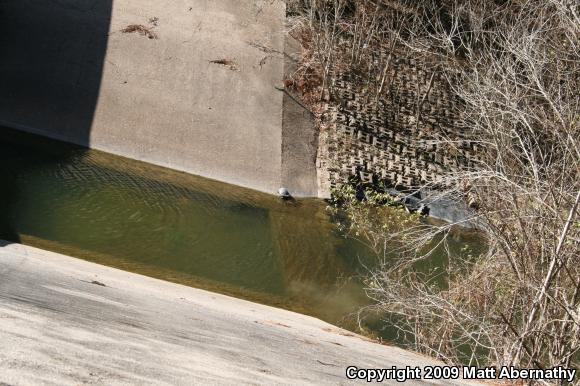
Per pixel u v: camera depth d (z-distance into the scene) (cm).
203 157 2222
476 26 2003
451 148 2527
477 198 1234
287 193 2214
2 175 1850
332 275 1830
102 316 447
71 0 2439
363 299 1716
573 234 1037
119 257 1631
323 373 444
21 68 2198
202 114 2336
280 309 1434
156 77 2361
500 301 1176
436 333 1173
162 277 1596
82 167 2011
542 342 1048
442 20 2633
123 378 258
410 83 2734
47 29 2323
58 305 450
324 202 2248
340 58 2722
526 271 1072
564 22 1430
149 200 1955
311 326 1105
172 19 2559
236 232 1959
